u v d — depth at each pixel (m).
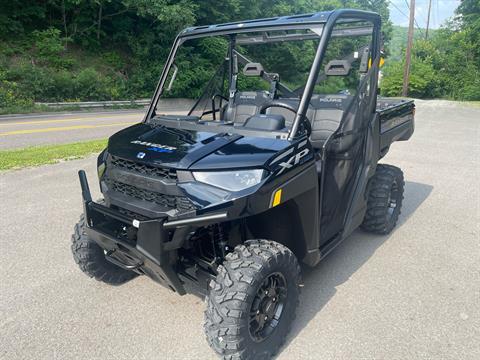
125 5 19.97
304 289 3.19
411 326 2.73
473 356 2.44
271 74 3.54
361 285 3.25
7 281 3.25
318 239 2.77
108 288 3.19
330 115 3.49
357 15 2.99
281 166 2.31
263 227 2.82
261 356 2.34
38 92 17.09
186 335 2.64
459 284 3.27
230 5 22.34
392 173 4.09
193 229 2.23
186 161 2.25
